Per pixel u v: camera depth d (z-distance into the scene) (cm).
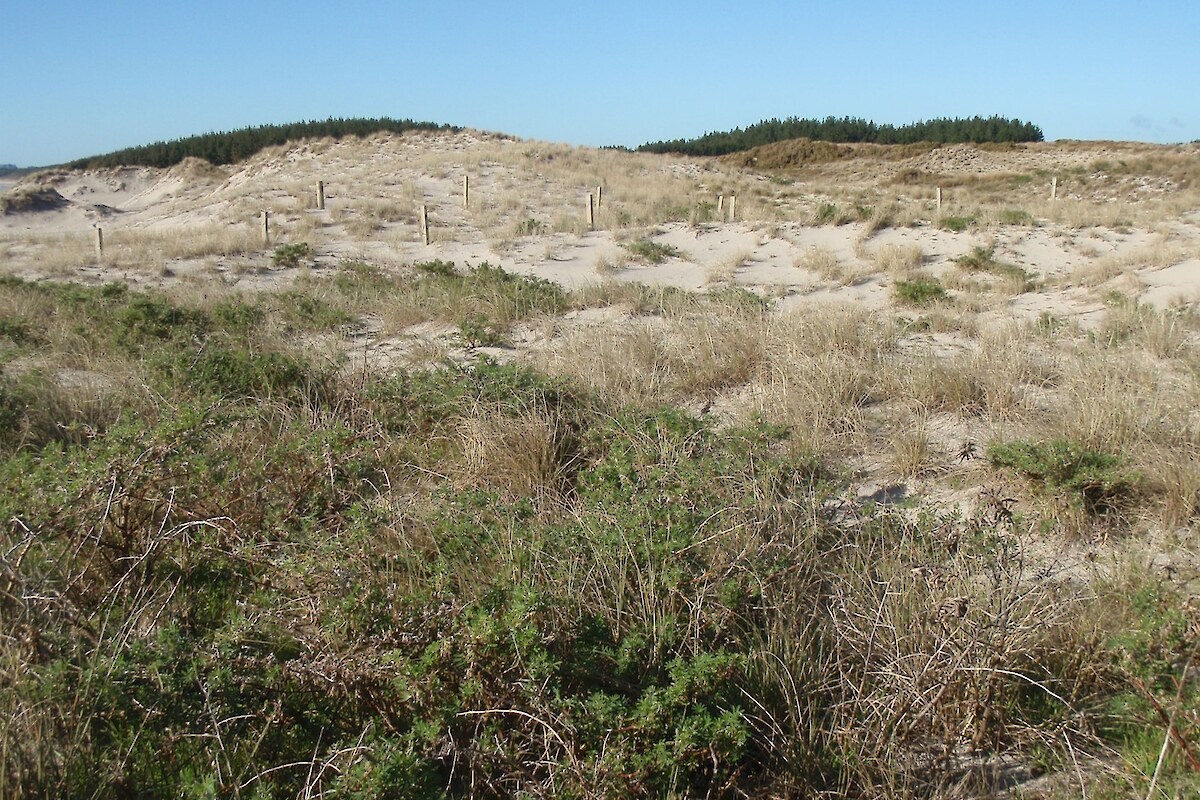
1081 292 1215
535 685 279
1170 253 1335
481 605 308
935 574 337
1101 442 492
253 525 419
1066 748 289
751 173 3838
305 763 265
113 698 276
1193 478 425
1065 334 862
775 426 535
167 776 274
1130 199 3097
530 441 528
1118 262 1355
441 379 636
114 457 400
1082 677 309
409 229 2150
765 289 1359
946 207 2222
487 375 629
